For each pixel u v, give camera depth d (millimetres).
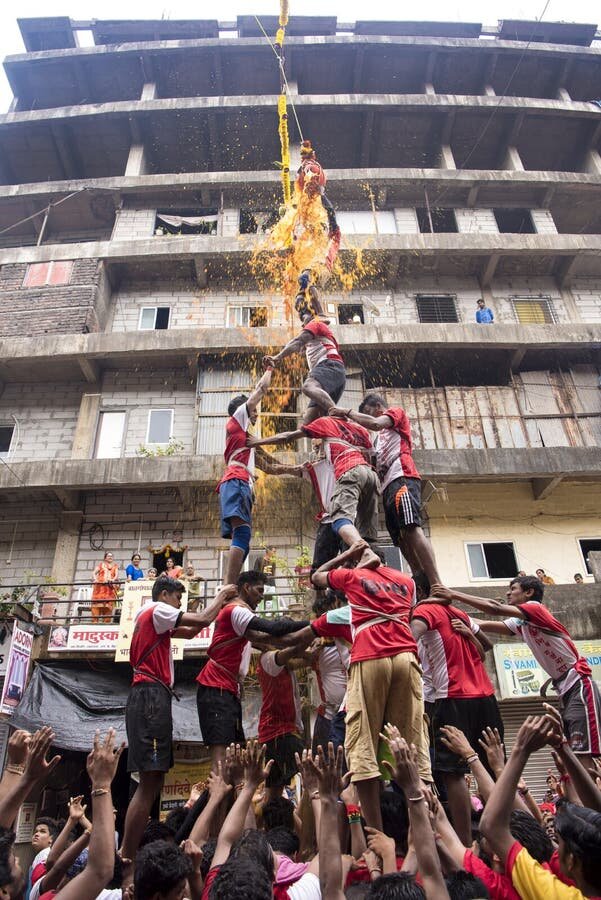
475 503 16391
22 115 20062
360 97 19969
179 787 11453
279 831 3701
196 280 19016
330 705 5254
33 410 17344
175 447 16484
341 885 2766
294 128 20766
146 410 17203
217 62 20781
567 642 4945
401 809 3775
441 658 4422
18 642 11414
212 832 4230
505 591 12461
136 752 4301
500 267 19547
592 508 16500
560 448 15734
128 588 12242
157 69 21219
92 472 15039
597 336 17031
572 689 4863
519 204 20938
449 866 3037
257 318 18484
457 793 4059
